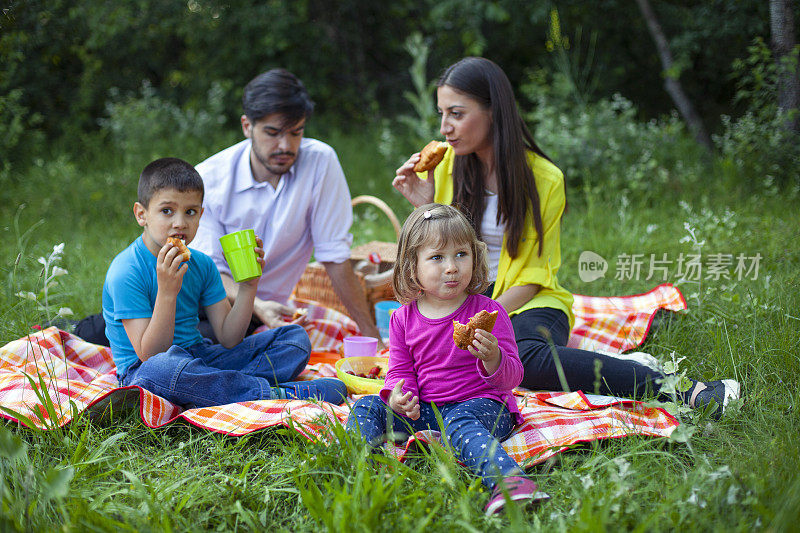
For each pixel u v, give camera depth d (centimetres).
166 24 1223
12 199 791
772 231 552
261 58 1310
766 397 289
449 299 271
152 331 299
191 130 1080
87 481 226
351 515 188
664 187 776
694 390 290
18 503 198
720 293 419
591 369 304
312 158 393
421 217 267
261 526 204
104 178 859
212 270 338
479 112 341
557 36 941
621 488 197
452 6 1217
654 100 1302
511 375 259
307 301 444
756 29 1002
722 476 206
